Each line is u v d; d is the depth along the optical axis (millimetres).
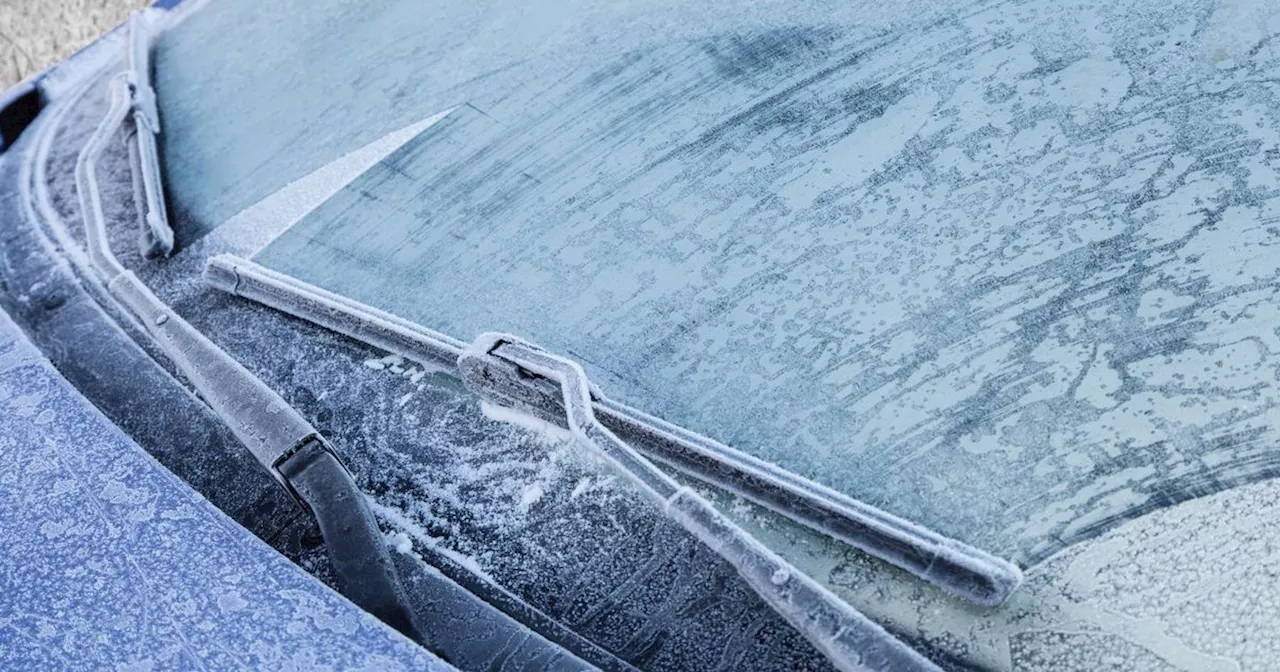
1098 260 2096
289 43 3436
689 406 2104
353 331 2467
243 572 1870
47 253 2949
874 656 1591
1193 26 2436
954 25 2619
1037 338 2018
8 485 2096
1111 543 1758
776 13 2826
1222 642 1630
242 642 1775
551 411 2137
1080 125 2324
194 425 2406
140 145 3111
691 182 2498
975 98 2447
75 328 2695
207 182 3047
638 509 2014
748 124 2576
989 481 1867
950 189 2291
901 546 1786
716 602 1867
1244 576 1679
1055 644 1690
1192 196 2143
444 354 2314
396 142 2896
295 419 2109
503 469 2150
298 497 2066
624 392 2158
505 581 1997
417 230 2648
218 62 3514
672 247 2381
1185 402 1879
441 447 2227
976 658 1705
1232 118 2246
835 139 2467
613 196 2539
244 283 2633
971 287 2119
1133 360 1948
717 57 2766
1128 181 2199
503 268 2486
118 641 1812
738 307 2225
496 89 2932
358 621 1771
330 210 2789
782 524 1909
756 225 2357
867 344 2092
